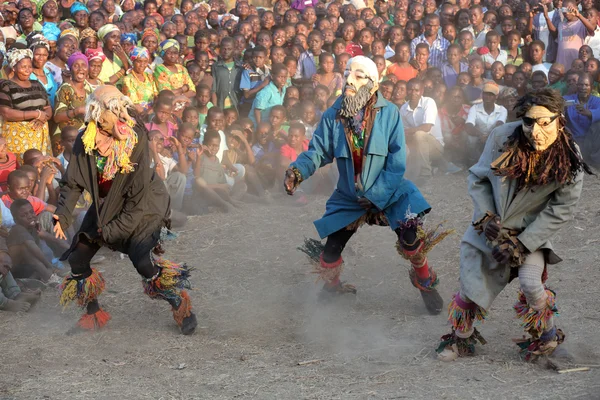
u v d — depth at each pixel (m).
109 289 6.98
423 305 6.42
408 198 5.96
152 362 5.22
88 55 10.05
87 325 5.87
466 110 11.56
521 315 4.98
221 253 8.02
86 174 5.52
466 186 10.30
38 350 5.46
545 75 11.58
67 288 5.78
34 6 13.32
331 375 4.88
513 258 4.80
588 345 5.30
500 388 4.55
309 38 12.66
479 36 13.46
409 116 11.01
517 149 4.69
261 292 6.85
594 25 12.89
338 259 6.26
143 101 10.63
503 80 12.30
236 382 4.80
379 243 8.17
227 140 10.46
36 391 4.70
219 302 6.61
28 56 8.83
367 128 5.93
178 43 11.75
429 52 12.74
